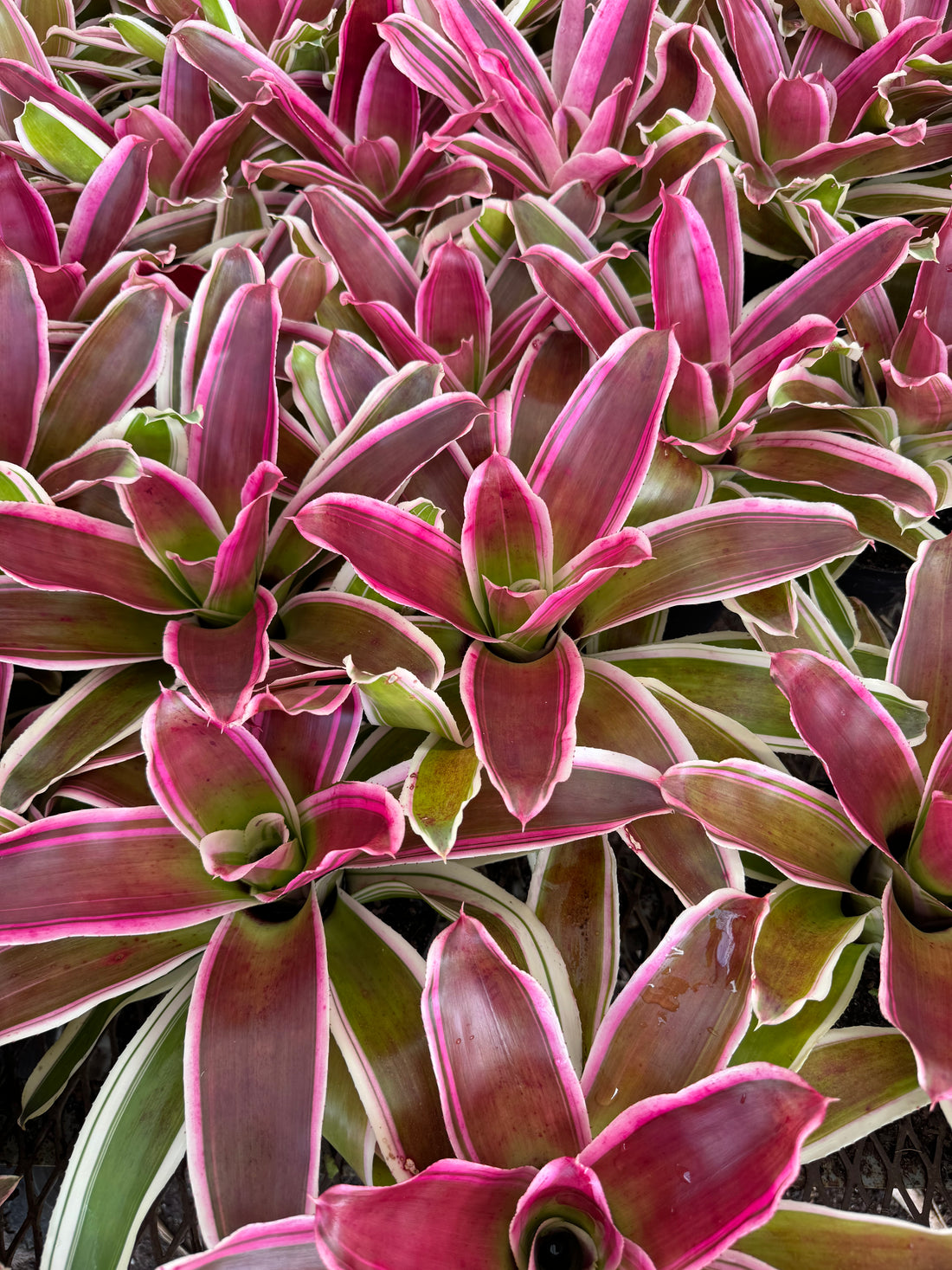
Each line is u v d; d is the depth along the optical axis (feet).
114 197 2.51
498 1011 1.65
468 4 2.71
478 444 2.30
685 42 2.60
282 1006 1.74
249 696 1.75
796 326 2.25
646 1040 1.73
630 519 2.24
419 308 2.40
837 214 2.73
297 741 1.97
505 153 2.62
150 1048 1.94
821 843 1.89
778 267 3.03
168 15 3.03
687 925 1.76
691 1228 1.49
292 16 3.05
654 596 2.05
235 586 2.00
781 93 2.70
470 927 1.67
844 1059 1.90
